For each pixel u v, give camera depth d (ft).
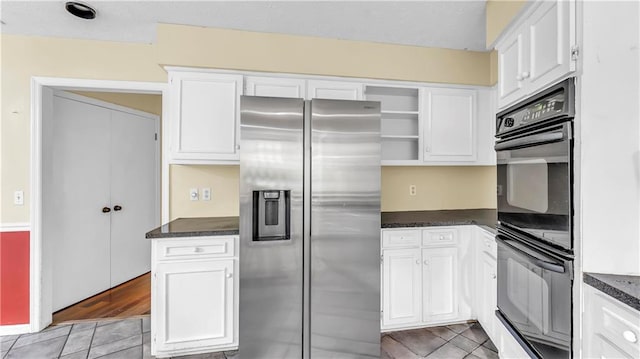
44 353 6.42
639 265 3.56
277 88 7.42
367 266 6.07
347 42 7.61
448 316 7.25
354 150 5.97
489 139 8.41
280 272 5.87
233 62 7.09
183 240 6.15
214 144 7.11
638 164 3.58
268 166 5.75
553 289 4.00
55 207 8.39
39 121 7.34
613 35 3.59
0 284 7.18
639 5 3.58
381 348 6.56
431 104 8.16
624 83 3.59
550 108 4.01
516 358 5.03
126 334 7.17
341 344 6.03
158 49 6.79
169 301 6.12
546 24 4.26
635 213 3.57
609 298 3.26
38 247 7.33
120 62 7.61
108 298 9.30
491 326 6.41
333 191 5.91
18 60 7.23
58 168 8.47
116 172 10.12
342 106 5.92
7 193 7.21
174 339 6.15
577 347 3.67
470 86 8.33
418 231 7.11
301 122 5.84
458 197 9.32
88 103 9.26
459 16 6.54
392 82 8.02
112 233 10.02
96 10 6.24
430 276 7.16
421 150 8.15
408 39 7.59
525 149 4.62
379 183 6.07
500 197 5.41
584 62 3.59
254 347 5.84
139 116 10.84
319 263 5.92
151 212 11.30
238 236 6.36
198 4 6.09
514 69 5.15
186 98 7.02
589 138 3.59
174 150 6.97
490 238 6.46
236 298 6.38
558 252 3.90
